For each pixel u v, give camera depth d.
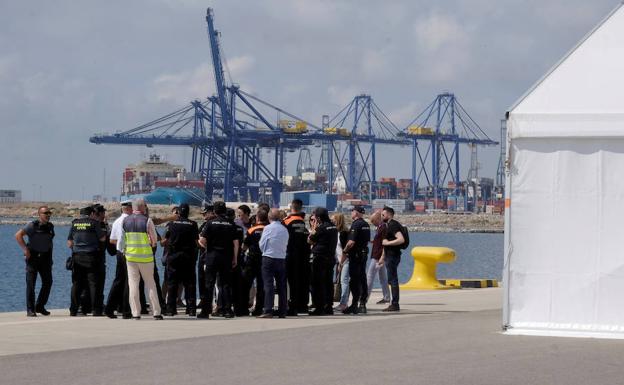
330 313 28.00
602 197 21.53
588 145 21.58
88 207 27.45
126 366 16.84
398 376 15.67
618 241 21.47
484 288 41.31
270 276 26.64
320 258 27.69
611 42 21.66
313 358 17.84
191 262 26.83
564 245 21.80
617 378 15.60
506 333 22.02
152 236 25.83
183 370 16.36
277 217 26.84
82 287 27.53
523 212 22.06
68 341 20.80
